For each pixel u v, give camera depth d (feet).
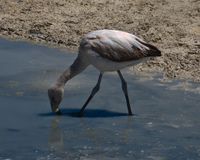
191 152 27.35
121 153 27.27
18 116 33.40
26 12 67.21
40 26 61.36
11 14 66.44
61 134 30.32
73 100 37.29
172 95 38.29
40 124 32.07
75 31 59.77
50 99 34.09
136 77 43.80
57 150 27.68
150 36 55.98
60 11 67.51
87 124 32.22
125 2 71.26
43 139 29.43
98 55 33.06
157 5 69.31
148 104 36.19
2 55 50.24
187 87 40.60
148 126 31.73
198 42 53.67
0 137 29.53
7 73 43.91
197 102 36.55
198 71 45.32
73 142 28.99
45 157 26.71
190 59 48.52
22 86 40.19
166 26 59.41
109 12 66.90
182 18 62.54
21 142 28.86
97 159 26.40
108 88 40.27
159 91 39.40
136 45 33.63
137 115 33.96
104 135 30.14
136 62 34.09
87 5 69.92
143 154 27.09
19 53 51.52
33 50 53.11
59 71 45.27
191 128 31.27
